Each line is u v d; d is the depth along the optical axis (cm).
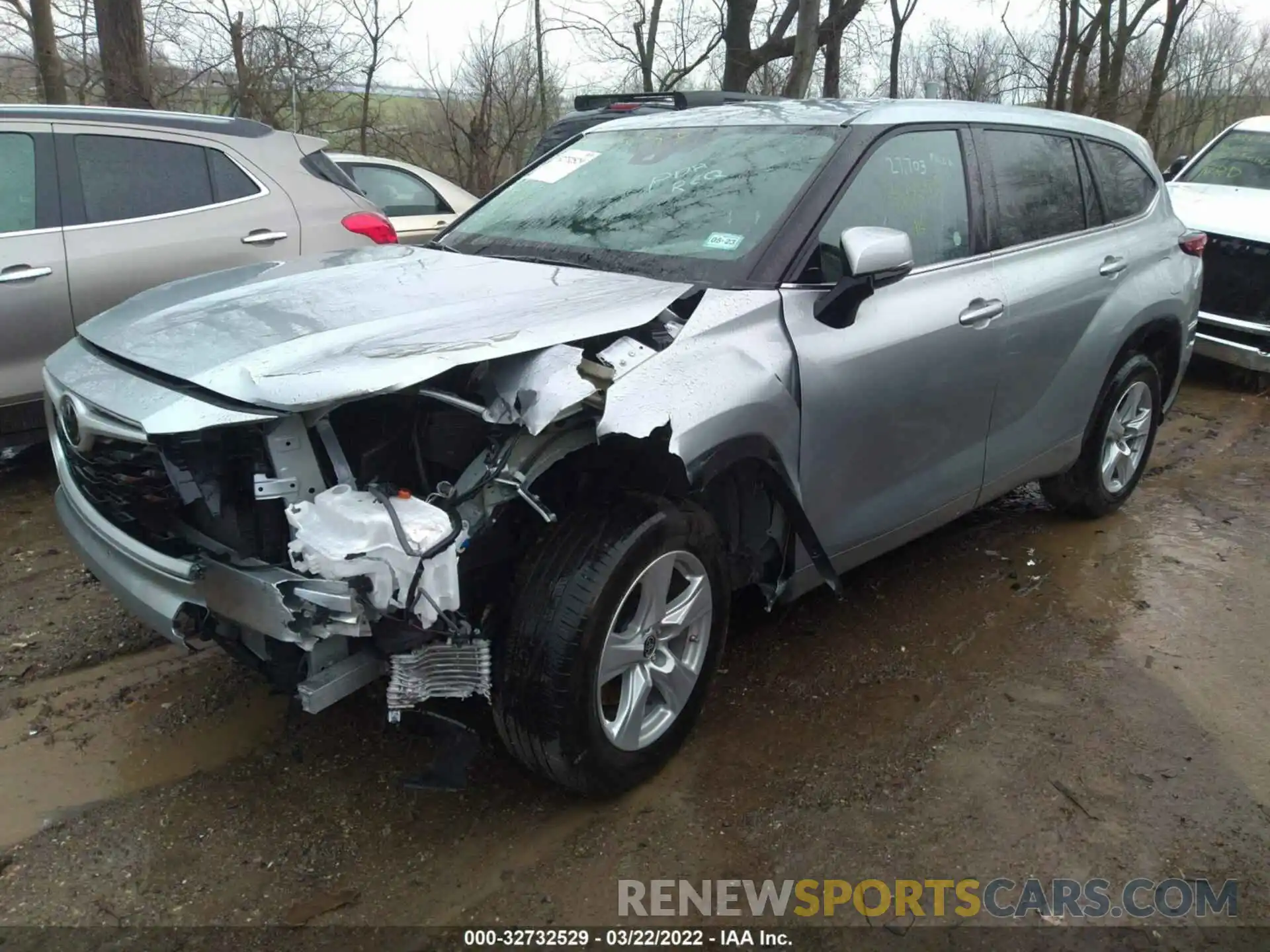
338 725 317
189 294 314
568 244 351
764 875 264
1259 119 905
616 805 287
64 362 290
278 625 230
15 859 260
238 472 245
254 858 263
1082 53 1906
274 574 234
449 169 1491
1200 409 724
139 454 250
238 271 346
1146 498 541
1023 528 495
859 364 319
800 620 394
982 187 387
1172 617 405
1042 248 409
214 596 243
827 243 323
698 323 285
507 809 284
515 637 257
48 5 976
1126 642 385
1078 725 330
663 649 289
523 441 251
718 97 802
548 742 261
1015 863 270
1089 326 427
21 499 496
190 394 243
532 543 268
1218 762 313
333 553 223
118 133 511
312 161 577
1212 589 431
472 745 257
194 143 533
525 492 248
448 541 231
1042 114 441
